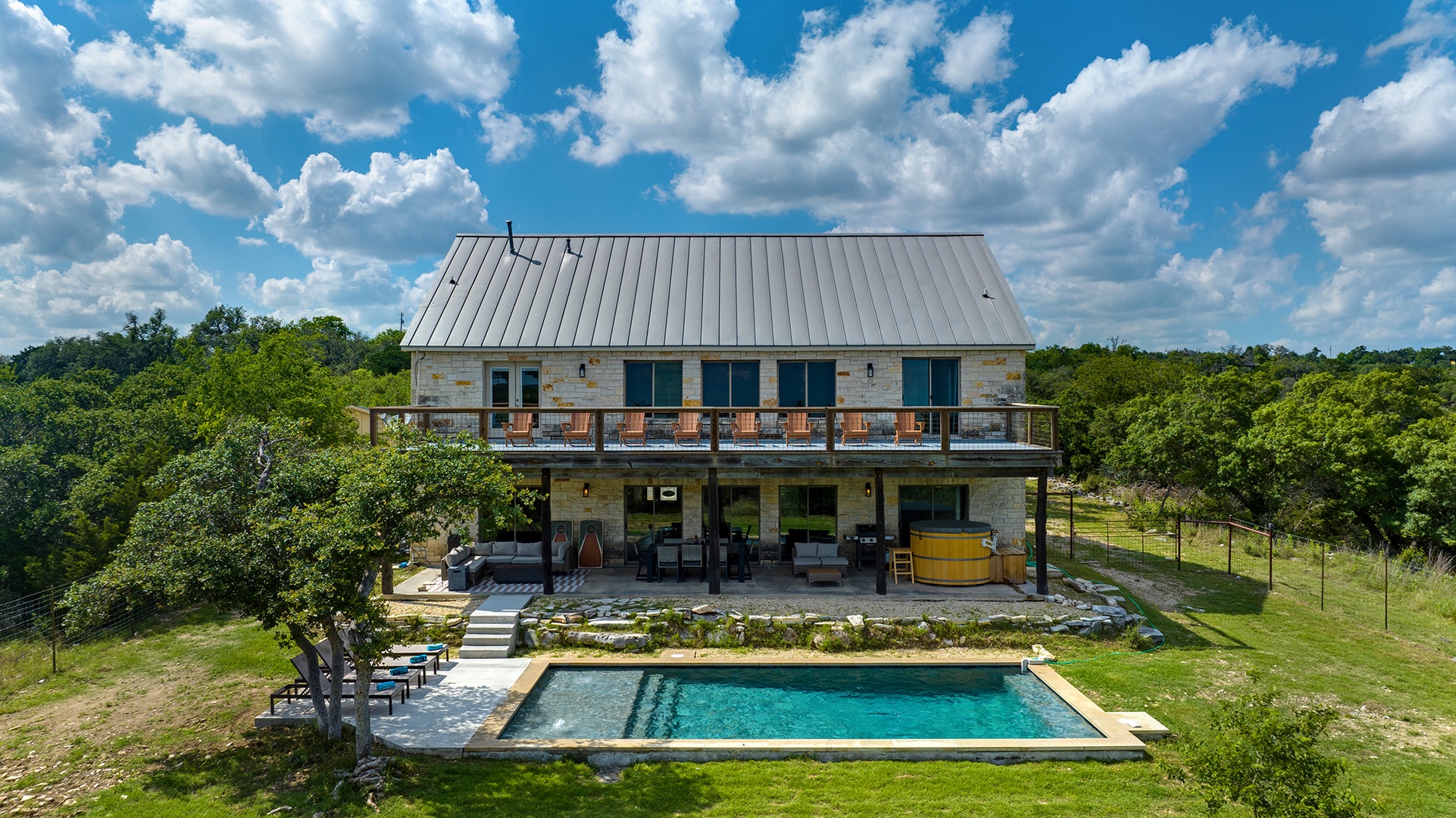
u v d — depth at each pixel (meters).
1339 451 24.06
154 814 8.51
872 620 14.70
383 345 82.62
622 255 21.56
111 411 25.41
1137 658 13.72
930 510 18.91
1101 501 34.25
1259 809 6.99
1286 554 22.34
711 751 10.12
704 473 18.34
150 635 15.30
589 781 9.46
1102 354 75.38
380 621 9.72
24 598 16.69
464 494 9.76
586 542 18.27
